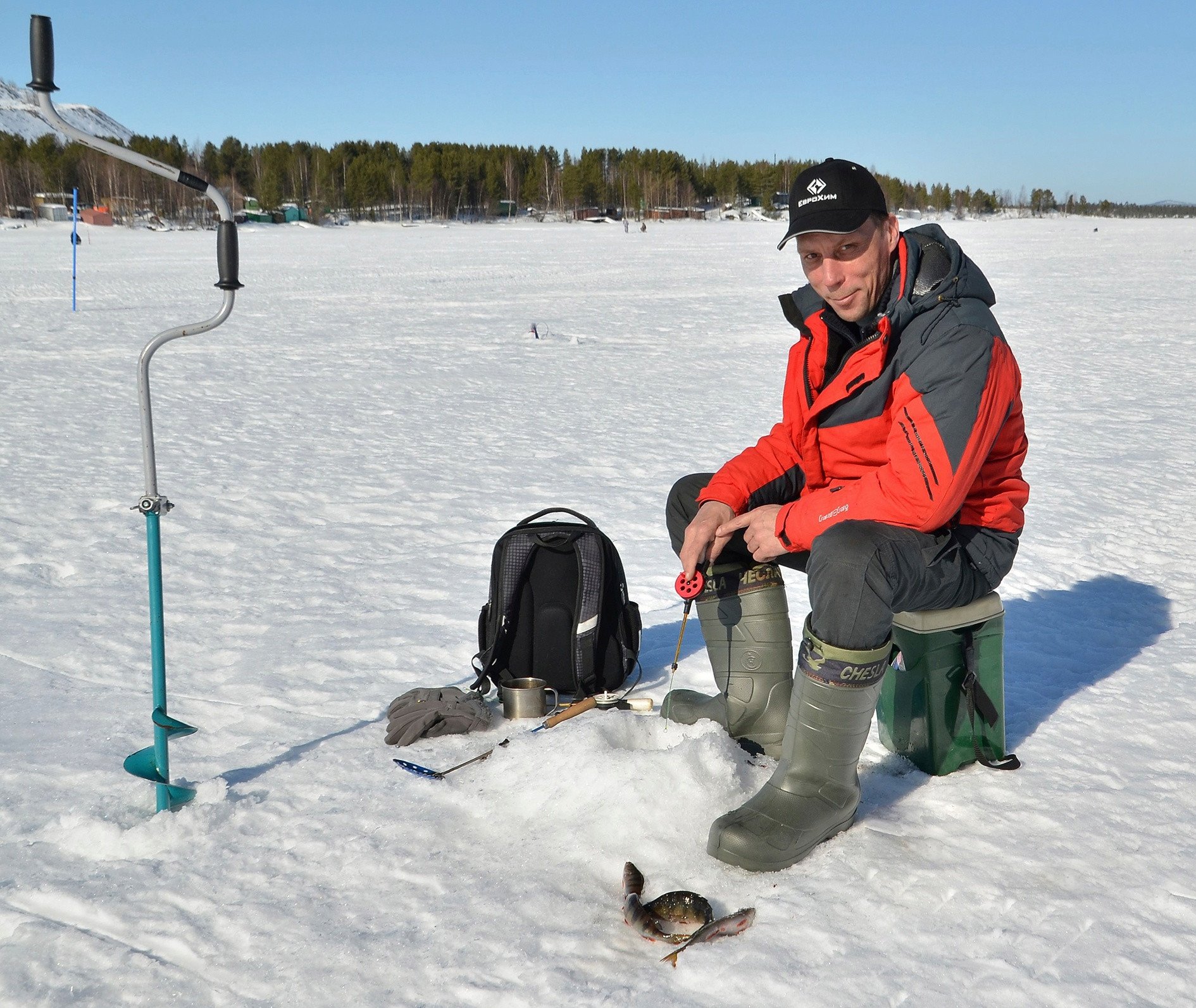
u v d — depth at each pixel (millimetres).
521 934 1981
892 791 2572
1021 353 12688
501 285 26203
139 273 29547
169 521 5586
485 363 12641
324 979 1861
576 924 2018
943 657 2572
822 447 2619
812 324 2553
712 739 2545
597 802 2383
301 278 28656
